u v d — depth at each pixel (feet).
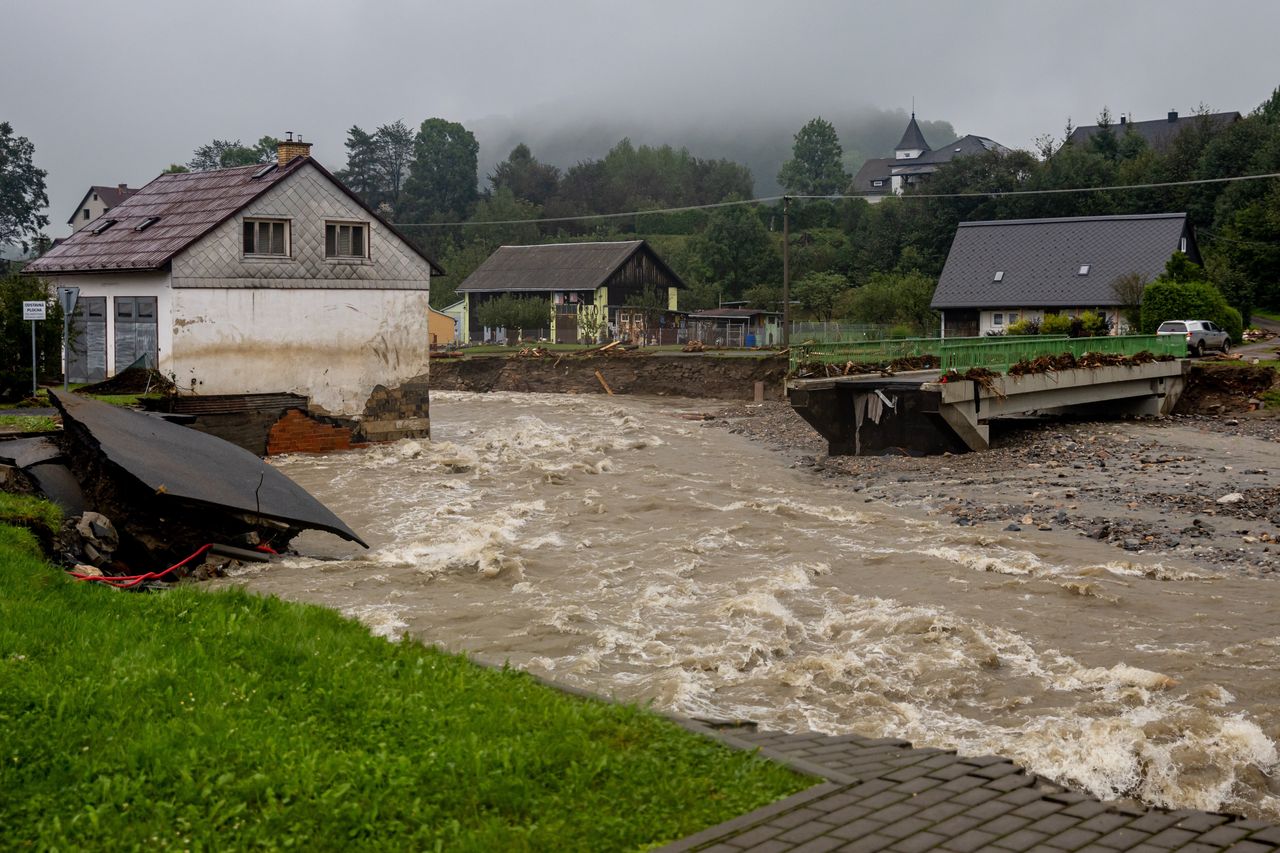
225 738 23.75
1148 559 60.13
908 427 105.19
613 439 126.21
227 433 104.17
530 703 27.71
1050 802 23.29
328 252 111.75
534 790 22.43
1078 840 21.21
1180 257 214.28
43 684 25.95
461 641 43.68
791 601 50.90
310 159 109.50
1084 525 69.97
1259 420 131.85
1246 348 192.03
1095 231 252.42
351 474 96.27
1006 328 214.69
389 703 26.81
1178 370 143.23
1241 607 49.11
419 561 59.93
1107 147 363.76
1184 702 35.60
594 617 47.85
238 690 26.96
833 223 426.51
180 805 21.15
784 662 41.22
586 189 567.59
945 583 53.98
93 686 26.09
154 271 102.89
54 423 76.69
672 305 321.32
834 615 48.26
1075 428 124.16
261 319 107.65
